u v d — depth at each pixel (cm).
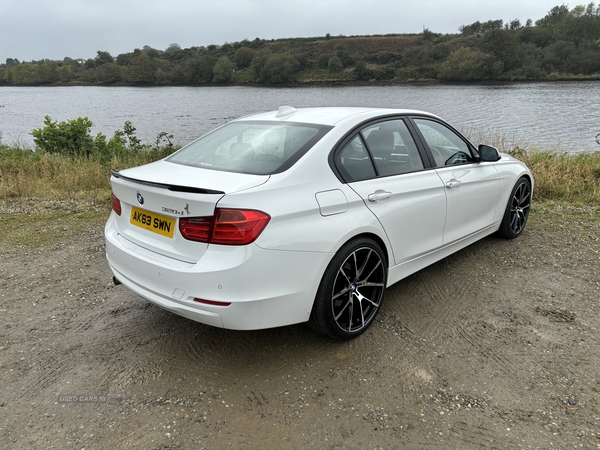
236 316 238
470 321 324
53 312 346
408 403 240
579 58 10050
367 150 309
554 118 3222
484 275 404
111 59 18812
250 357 284
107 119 4369
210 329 319
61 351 294
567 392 246
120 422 228
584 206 639
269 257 238
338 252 273
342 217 273
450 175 370
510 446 209
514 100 5162
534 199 684
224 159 290
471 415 230
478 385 254
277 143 292
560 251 461
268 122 330
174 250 252
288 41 15900
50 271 425
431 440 214
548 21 13350
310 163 270
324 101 5375
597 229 532
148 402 244
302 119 320
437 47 11850
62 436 219
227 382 260
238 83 14025
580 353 282
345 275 282
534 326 316
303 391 251
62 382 261
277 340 303
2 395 250
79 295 375
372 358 281
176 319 334
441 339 302
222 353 289
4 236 528
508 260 438
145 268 260
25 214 623
